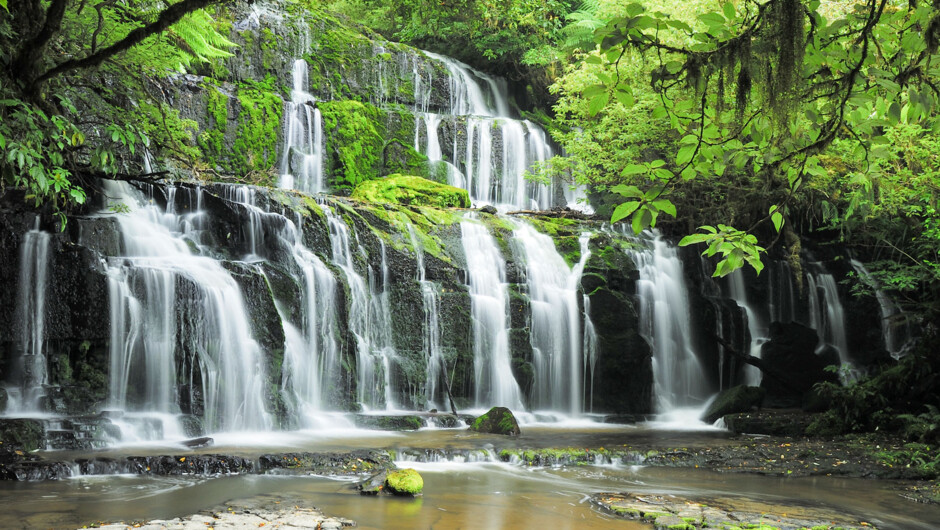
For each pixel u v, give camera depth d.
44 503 7.87
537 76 26.91
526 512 8.11
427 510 8.01
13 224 11.98
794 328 17.97
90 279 12.02
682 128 4.94
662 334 17.86
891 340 19.34
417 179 19.47
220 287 13.00
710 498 9.03
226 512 7.57
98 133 14.65
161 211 14.82
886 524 8.10
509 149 23.06
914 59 4.80
